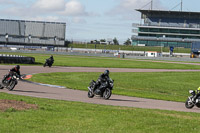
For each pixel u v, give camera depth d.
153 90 42.69
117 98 30.62
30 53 164.00
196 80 59.75
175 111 21.81
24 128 13.06
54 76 53.12
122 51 194.38
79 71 67.12
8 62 76.31
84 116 16.61
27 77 48.16
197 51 159.50
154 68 89.38
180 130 14.54
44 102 21.81
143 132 13.68
